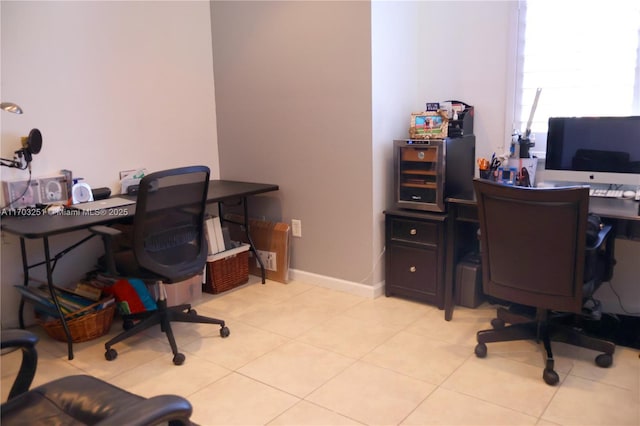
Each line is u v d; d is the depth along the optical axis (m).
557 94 2.93
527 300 2.28
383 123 3.15
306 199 3.48
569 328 2.41
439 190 2.92
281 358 2.53
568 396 2.12
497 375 2.31
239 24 3.57
